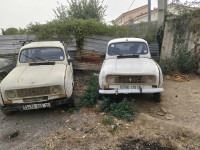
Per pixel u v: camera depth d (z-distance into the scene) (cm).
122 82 410
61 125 373
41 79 387
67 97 402
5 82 385
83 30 766
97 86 536
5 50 760
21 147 309
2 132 361
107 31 816
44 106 387
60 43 554
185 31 714
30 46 513
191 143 296
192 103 451
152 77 403
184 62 693
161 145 296
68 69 459
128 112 393
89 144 305
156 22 871
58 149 297
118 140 312
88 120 385
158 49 805
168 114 403
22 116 426
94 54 820
